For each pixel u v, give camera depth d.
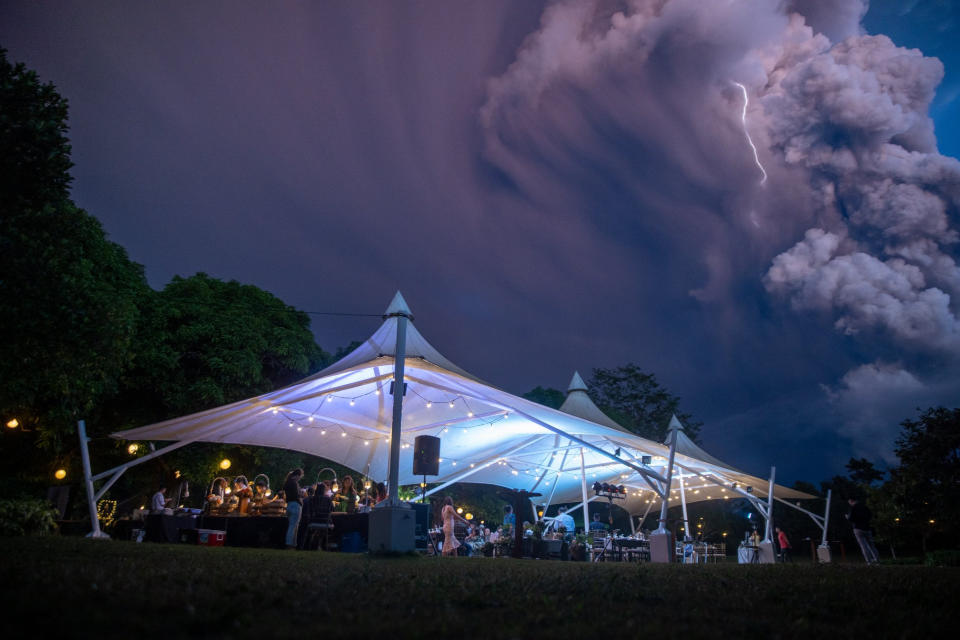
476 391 14.01
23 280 7.62
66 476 17.20
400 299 13.28
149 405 17.80
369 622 2.49
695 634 2.46
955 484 18.91
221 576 3.82
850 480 38.97
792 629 2.67
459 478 18.17
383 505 7.73
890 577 5.46
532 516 24.66
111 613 2.38
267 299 21.67
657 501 26.16
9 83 7.85
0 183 7.68
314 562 5.54
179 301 18.48
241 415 13.94
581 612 2.95
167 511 11.98
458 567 5.61
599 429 16.17
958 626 2.90
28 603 2.43
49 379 9.79
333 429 16.61
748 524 35.28
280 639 2.12
